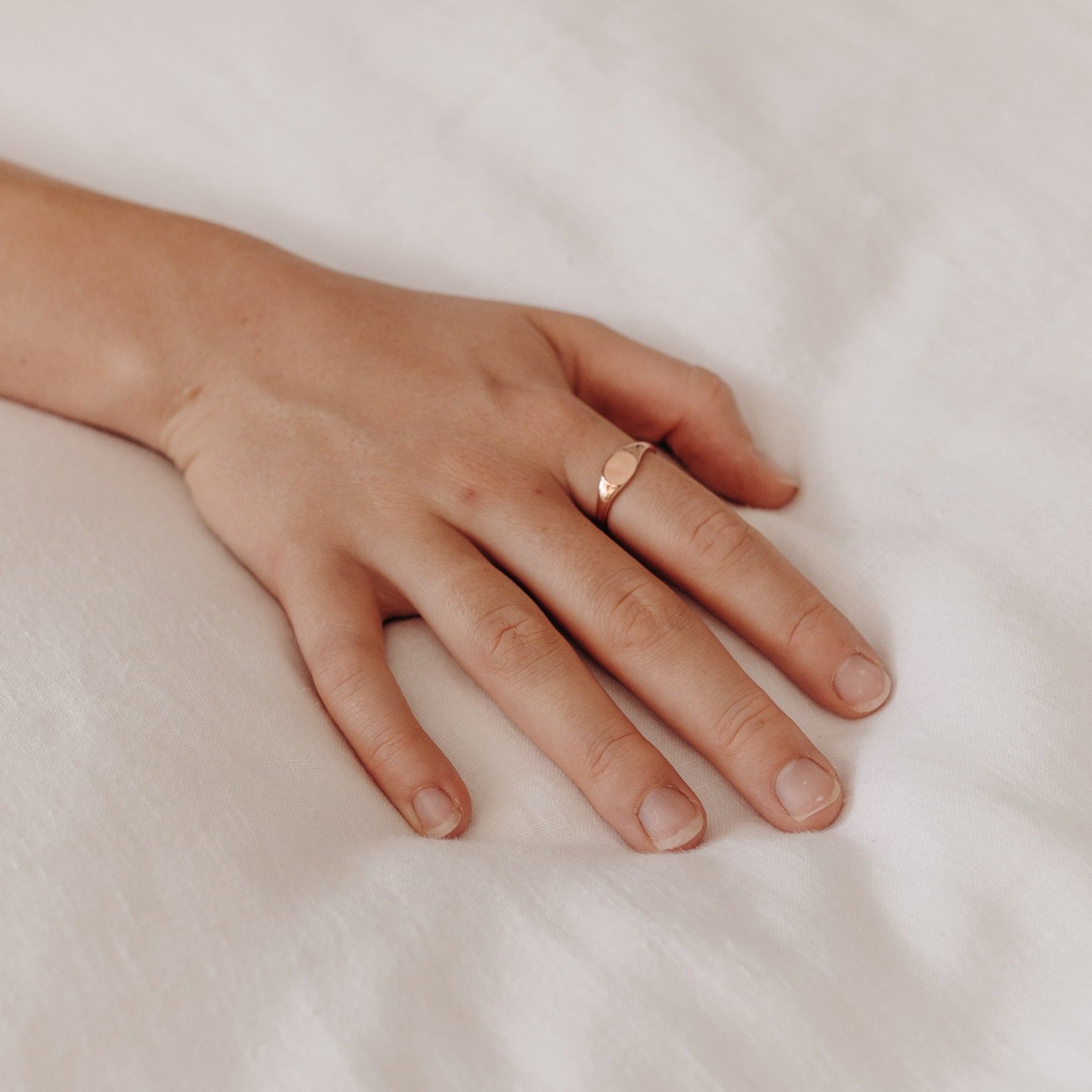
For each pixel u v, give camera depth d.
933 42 0.54
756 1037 0.39
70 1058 0.39
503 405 0.48
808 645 0.45
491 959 0.40
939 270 0.50
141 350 0.50
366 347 0.50
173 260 0.51
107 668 0.43
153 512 0.48
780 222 0.51
